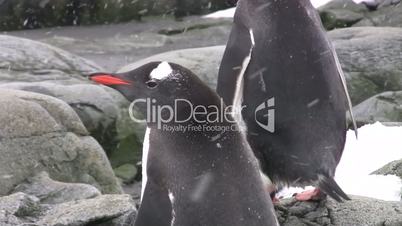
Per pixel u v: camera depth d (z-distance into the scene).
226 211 6.21
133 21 26.83
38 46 16.91
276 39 8.31
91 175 11.22
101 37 24.36
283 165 8.22
